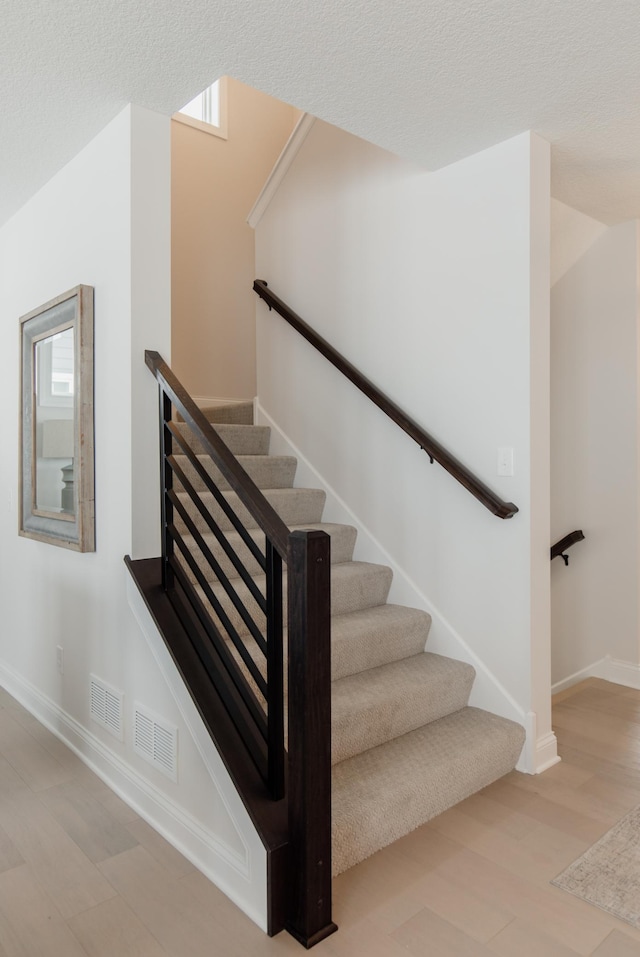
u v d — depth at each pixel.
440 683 2.41
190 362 4.45
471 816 2.11
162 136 2.25
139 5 1.62
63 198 2.66
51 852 1.95
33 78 1.99
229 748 1.76
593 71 1.91
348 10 1.63
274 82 1.98
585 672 3.51
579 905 1.70
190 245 4.44
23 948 1.56
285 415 3.50
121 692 2.30
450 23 1.68
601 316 3.38
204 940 1.58
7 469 3.37
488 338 2.46
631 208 3.10
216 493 1.85
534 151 2.32
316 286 3.28
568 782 2.34
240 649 1.82
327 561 1.57
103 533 2.38
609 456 3.39
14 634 3.31
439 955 1.53
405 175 2.79
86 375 2.40
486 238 2.45
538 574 2.40
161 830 2.06
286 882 1.61
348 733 2.10
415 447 2.78
